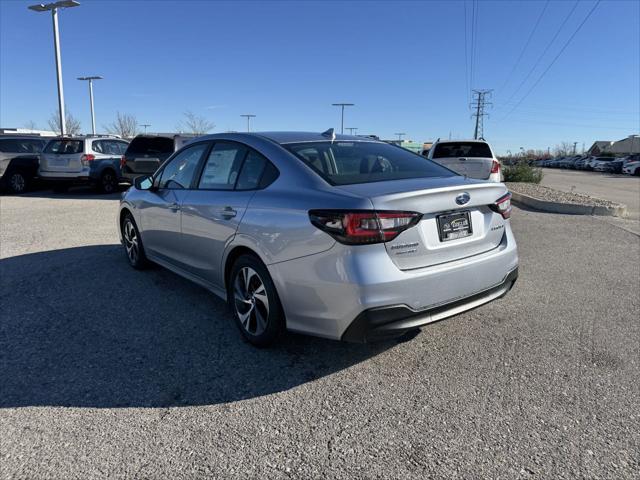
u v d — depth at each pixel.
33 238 7.71
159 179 5.12
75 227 8.73
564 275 5.65
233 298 3.86
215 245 3.97
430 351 3.65
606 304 4.66
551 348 3.69
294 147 3.72
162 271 5.78
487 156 11.81
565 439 2.61
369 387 3.15
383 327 2.94
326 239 2.99
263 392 3.10
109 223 9.20
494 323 4.18
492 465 2.41
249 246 3.52
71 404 2.97
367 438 2.63
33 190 16.02
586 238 7.85
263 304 3.55
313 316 3.14
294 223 3.17
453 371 3.35
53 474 2.36
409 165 3.91
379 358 3.54
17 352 3.65
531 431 2.68
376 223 2.90
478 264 3.34
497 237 3.63
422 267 3.10
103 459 2.47
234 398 3.03
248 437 2.65
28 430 2.71
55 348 3.72
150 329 4.08
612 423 2.75
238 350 3.69
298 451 2.53
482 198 3.44
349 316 2.94
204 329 4.08
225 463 2.44
